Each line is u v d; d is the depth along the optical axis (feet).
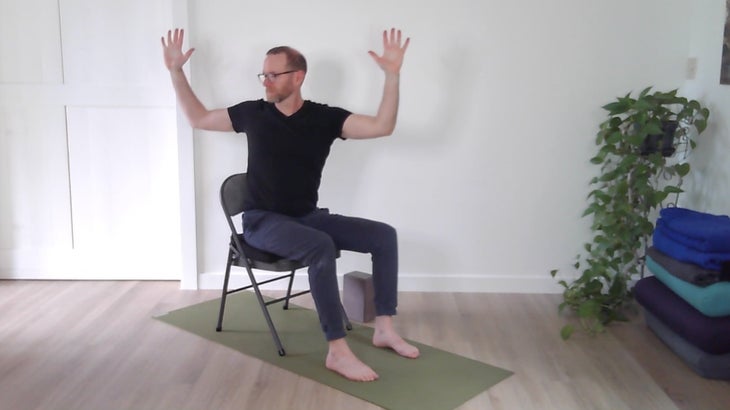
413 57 10.07
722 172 9.11
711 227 7.80
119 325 9.06
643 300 8.88
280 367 7.79
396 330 9.03
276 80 8.18
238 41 10.06
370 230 8.18
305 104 8.57
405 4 9.93
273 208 8.45
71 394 7.02
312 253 7.63
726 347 7.43
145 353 8.13
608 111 10.11
